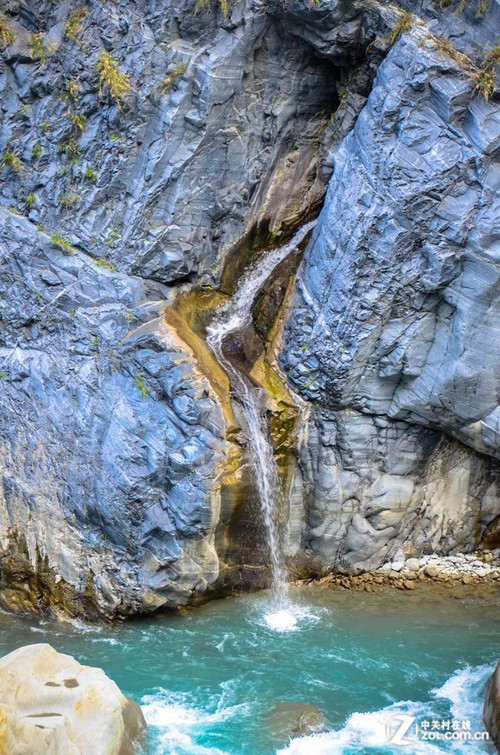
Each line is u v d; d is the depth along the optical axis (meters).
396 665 14.73
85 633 15.55
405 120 15.37
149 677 14.26
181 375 15.83
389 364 16.53
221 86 16.72
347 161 16.30
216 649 15.12
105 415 16.12
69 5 16.84
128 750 12.10
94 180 17.02
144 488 15.58
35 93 17.05
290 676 14.37
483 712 13.36
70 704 11.82
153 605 15.69
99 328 16.56
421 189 15.25
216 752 12.51
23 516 16.34
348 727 13.14
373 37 16.58
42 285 16.86
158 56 16.73
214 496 15.41
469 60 15.23
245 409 16.25
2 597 16.20
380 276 15.96
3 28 16.81
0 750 11.01
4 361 16.95
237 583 16.81
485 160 15.04
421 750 12.62
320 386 17.02
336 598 17.02
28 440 16.56
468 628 15.92
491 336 15.64
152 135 16.94
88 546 16.03
